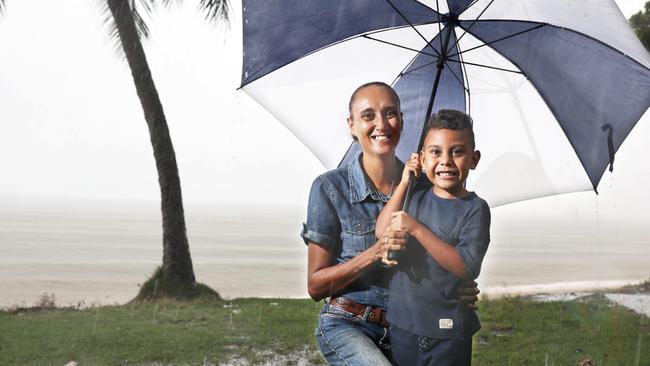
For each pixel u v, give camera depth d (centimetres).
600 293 1080
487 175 286
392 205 247
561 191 279
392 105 261
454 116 250
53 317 809
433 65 293
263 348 637
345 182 254
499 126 286
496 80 286
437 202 247
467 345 240
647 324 757
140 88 1039
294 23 288
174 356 603
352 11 285
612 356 596
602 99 262
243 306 914
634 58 249
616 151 263
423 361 239
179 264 1038
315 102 299
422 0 278
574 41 262
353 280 243
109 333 696
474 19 274
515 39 274
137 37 1033
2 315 832
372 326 243
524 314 822
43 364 568
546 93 276
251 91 298
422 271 241
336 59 297
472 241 243
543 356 594
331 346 242
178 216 1041
